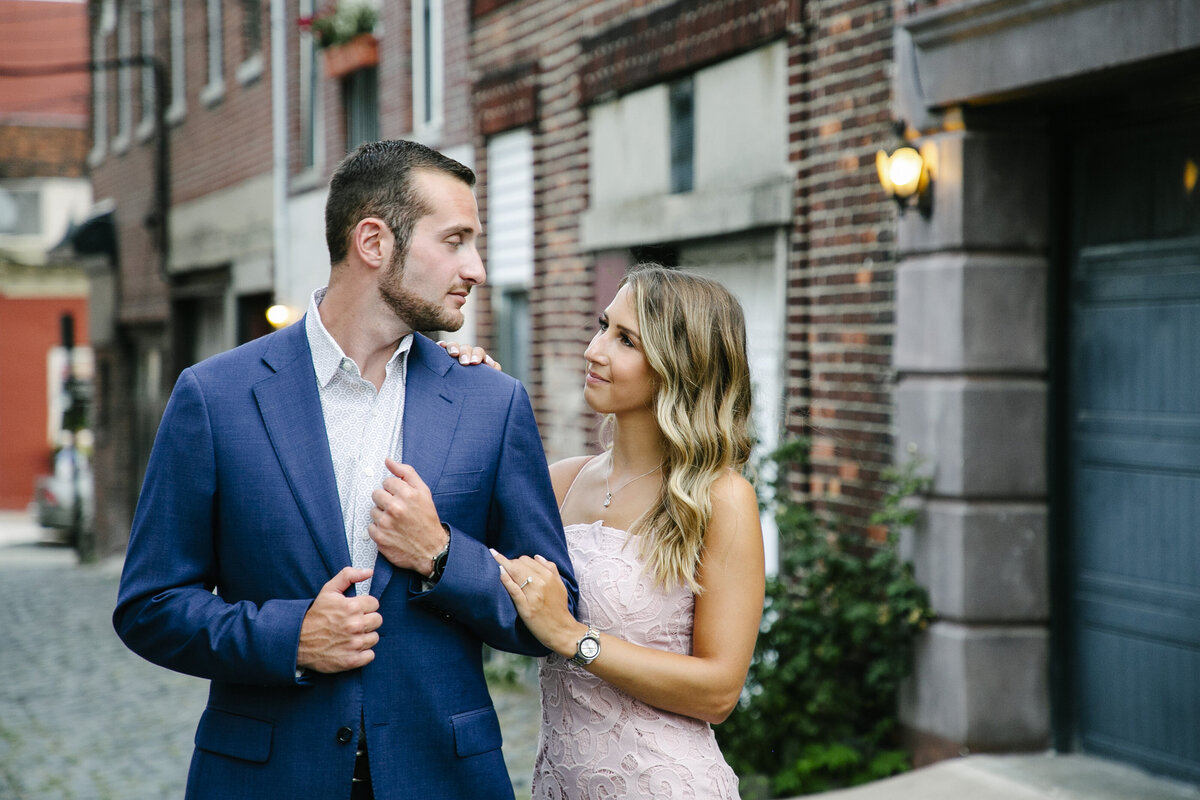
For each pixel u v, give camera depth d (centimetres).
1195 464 429
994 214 475
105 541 1919
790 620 502
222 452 225
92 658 915
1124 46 396
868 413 529
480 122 902
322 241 1196
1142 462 450
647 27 689
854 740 516
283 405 229
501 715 654
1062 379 484
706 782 248
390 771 221
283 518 223
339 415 234
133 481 1848
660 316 256
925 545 491
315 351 234
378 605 221
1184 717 435
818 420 560
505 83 865
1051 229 483
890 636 498
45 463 2795
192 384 228
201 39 1525
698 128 654
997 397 477
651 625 252
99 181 1984
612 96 740
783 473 537
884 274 519
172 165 1638
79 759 615
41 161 2939
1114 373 462
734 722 500
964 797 438
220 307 1484
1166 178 438
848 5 535
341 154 1175
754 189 589
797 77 566
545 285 827
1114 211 461
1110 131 462
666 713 250
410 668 224
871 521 489
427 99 1020
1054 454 484
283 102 1283
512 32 867
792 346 574
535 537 241
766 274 604
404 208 226
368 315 231
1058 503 483
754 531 254
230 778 221
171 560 223
